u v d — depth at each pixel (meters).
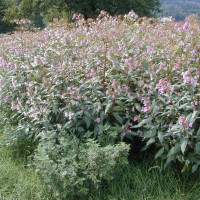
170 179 3.31
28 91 4.32
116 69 4.02
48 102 4.03
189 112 3.30
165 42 4.36
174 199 3.14
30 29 7.43
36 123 4.04
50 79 4.15
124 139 3.88
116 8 26.47
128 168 3.50
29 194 3.46
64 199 3.26
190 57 3.76
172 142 3.27
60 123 4.03
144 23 5.71
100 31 5.24
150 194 3.20
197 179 3.29
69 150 3.49
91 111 3.81
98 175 3.31
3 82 4.91
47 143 3.56
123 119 3.80
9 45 6.47
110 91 3.73
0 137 4.69
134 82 3.87
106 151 3.27
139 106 3.66
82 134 3.85
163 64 3.77
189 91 3.22
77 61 4.34
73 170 3.18
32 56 5.23
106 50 4.17
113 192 3.30
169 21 5.80
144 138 3.47
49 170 3.24
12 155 4.26
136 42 4.60
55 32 6.03
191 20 5.07
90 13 26.64
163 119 3.41
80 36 5.43
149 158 3.71
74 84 4.10
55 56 4.73
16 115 4.70
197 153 3.11
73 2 26.72
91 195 3.31
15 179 3.71
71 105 3.83
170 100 3.37
